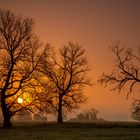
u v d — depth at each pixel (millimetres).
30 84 68438
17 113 70125
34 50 69000
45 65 74188
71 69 84875
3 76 67188
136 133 53375
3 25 68250
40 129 63000
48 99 72375
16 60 67562
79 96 84375
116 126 68562
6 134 54062
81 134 52344
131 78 79562
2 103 67688
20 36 68438
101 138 46344
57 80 82438
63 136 49625
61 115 83562
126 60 80188
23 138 47781
